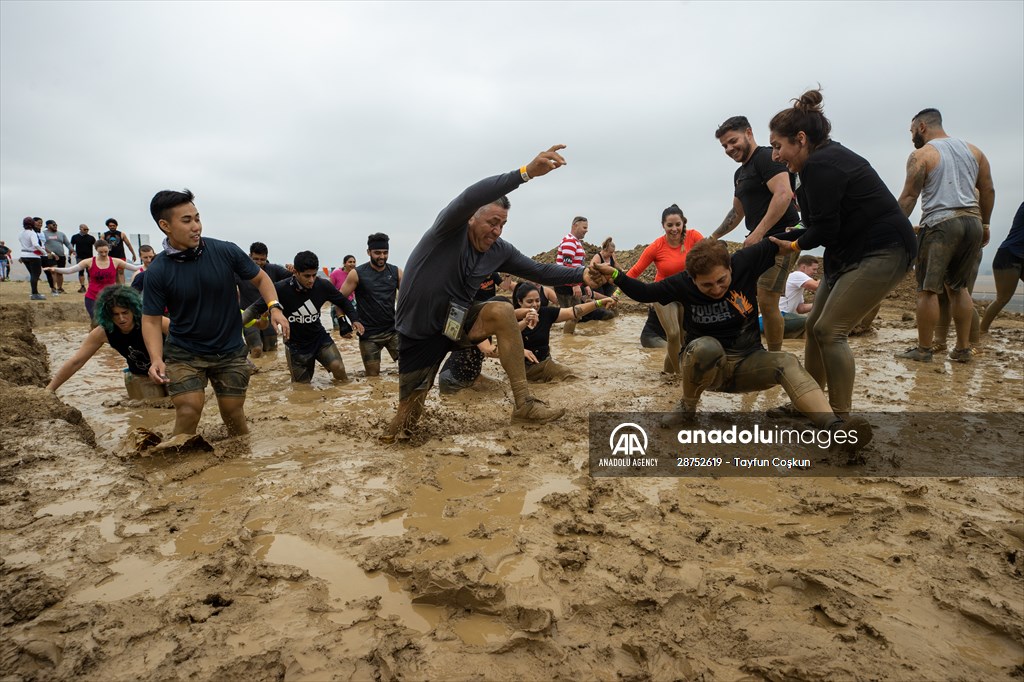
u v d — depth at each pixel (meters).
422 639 1.99
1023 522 2.65
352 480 3.36
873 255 3.49
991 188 5.88
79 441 3.93
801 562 2.37
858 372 5.75
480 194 3.55
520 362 4.36
